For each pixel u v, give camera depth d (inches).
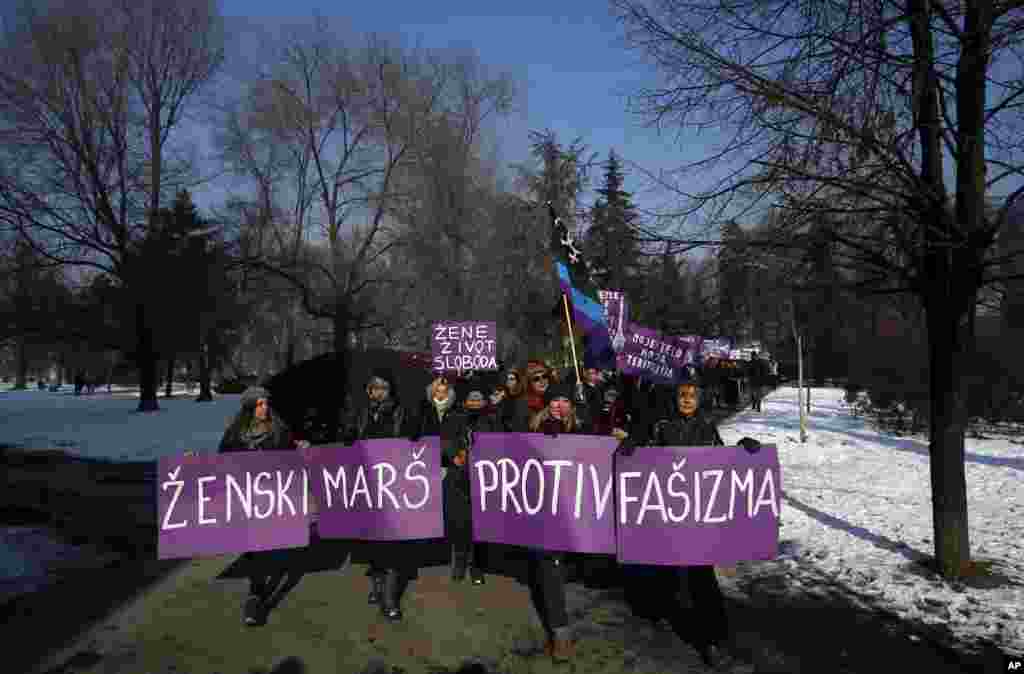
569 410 197.2
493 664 165.5
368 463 204.8
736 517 176.7
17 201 914.1
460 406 256.4
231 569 245.8
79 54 960.3
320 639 179.5
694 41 210.2
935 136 215.6
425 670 162.2
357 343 1513.3
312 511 214.5
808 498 345.7
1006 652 167.0
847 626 186.1
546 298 1138.0
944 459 219.6
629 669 162.2
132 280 984.9
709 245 226.5
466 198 1195.3
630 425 310.3
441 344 520.4
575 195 922.1
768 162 207.3
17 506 359.6
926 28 191.6
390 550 201.2
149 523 322.3
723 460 176.7
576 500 180.7
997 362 613.3
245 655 169.9
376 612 198.2
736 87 202.7
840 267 232.2
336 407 414.6
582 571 236.1
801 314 281.3
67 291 1029.8
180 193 1371.8
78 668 162.2
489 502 190.1
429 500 203.8
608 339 318.7
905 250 218.2
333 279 1128.8
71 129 956.6
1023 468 410.0
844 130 197.5
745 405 1002.1
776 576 229.9
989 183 205.8
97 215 983.6
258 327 1699.1
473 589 218.7
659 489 177.0
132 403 1325.0
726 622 174.4
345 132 1164.5
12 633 183.6
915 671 158.7
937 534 221.9
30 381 3676.2
